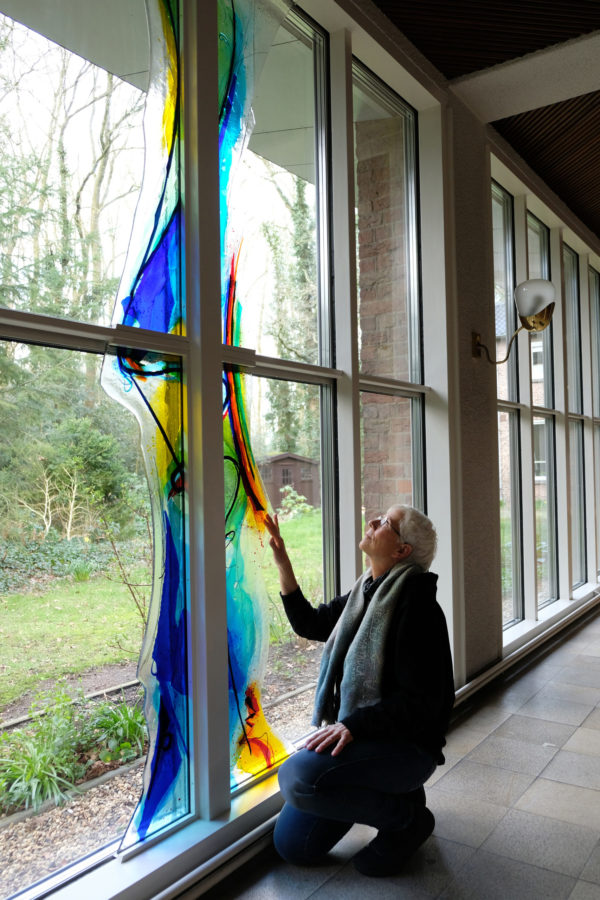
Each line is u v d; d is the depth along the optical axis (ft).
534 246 18.45
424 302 12.06
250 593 7.66
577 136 14.74
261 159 8.53
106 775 6.09
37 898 5.37
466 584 12.19
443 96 11.98
